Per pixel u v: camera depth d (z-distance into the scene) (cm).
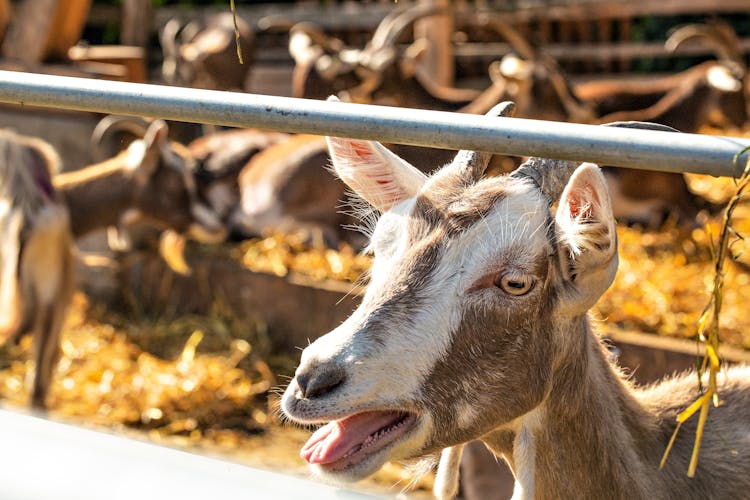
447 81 1227
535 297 239
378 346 227
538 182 248
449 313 232
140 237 836
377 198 268
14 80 215
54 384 682
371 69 1090
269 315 759
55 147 868
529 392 243
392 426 234
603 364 280
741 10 1335
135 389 657
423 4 1198
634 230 923
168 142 827
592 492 264
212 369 695
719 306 213
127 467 118
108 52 998
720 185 1058
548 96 1020
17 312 629
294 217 902
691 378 318
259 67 1462
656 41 1488
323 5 1543
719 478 282
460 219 239
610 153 174
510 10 1412
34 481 118
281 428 639
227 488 115
